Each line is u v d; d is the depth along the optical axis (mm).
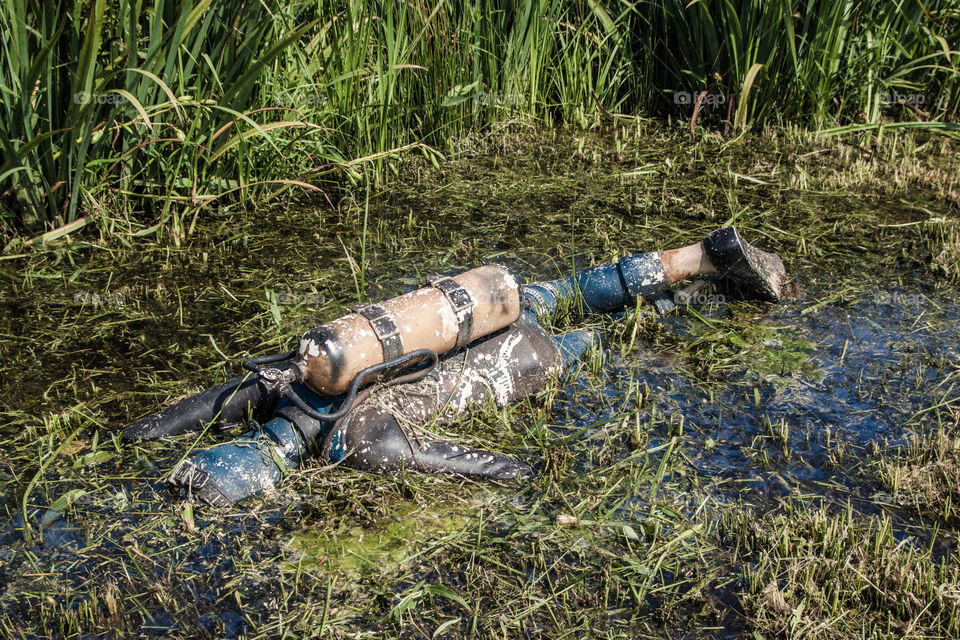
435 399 4098
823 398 4410
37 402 4289
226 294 5312
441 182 7129
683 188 7062
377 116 7039
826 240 6199
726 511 3654
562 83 8539
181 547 3430
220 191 6445
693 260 5016
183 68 6023
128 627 3096
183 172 6281
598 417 4242
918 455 3957
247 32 6078
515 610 3176
